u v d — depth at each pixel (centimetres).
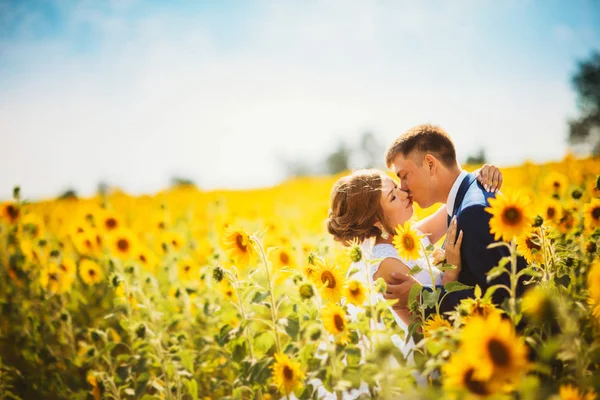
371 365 206
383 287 224
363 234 323
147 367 318
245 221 675
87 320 473
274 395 322
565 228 387
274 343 275
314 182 1764
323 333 213
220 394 359
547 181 560
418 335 244
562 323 193
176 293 423
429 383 239
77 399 339
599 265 209
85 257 613
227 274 268
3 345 443
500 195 213
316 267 245
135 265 494
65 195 2009
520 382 162
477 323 165
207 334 382
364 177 325
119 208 1246
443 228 370
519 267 278
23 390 379
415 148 315
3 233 590
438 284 287
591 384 185
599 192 337
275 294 278
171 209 1095
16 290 534
